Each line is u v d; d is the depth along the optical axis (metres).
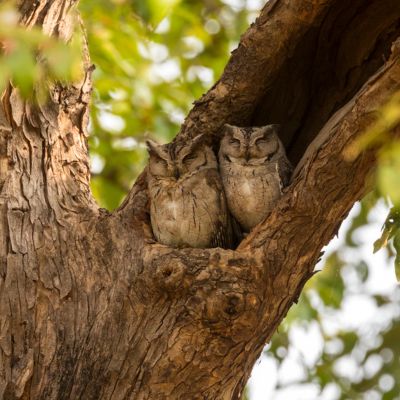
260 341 9.45
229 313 8.69
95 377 9.06
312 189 8.88
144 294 9.09
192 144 11.15
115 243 9.74
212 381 9.04
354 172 8.75
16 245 9.62
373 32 11.13
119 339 9.13
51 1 10.29
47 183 10.15
